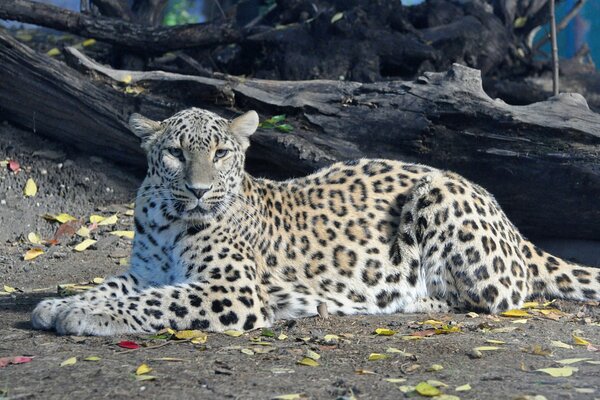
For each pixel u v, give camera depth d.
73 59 17.08
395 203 11.38
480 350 8.86
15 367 8.22
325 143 15.24
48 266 14.20
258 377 7.82
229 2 24.66
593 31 30.06
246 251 10.46
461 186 11.20
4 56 16.95
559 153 13.84
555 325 10.34
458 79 14.85
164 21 27.72
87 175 16.97
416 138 14.77
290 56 18.92
